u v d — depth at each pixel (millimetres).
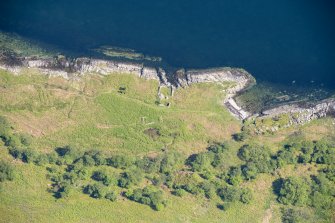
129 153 191375
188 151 193125
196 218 177875
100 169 186375
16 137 190500
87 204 178875
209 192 181875
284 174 188375
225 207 179250
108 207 178625
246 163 189875
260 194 184000
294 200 181250
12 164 185875
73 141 193375
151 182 185250
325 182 185000
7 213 174875
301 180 185750
